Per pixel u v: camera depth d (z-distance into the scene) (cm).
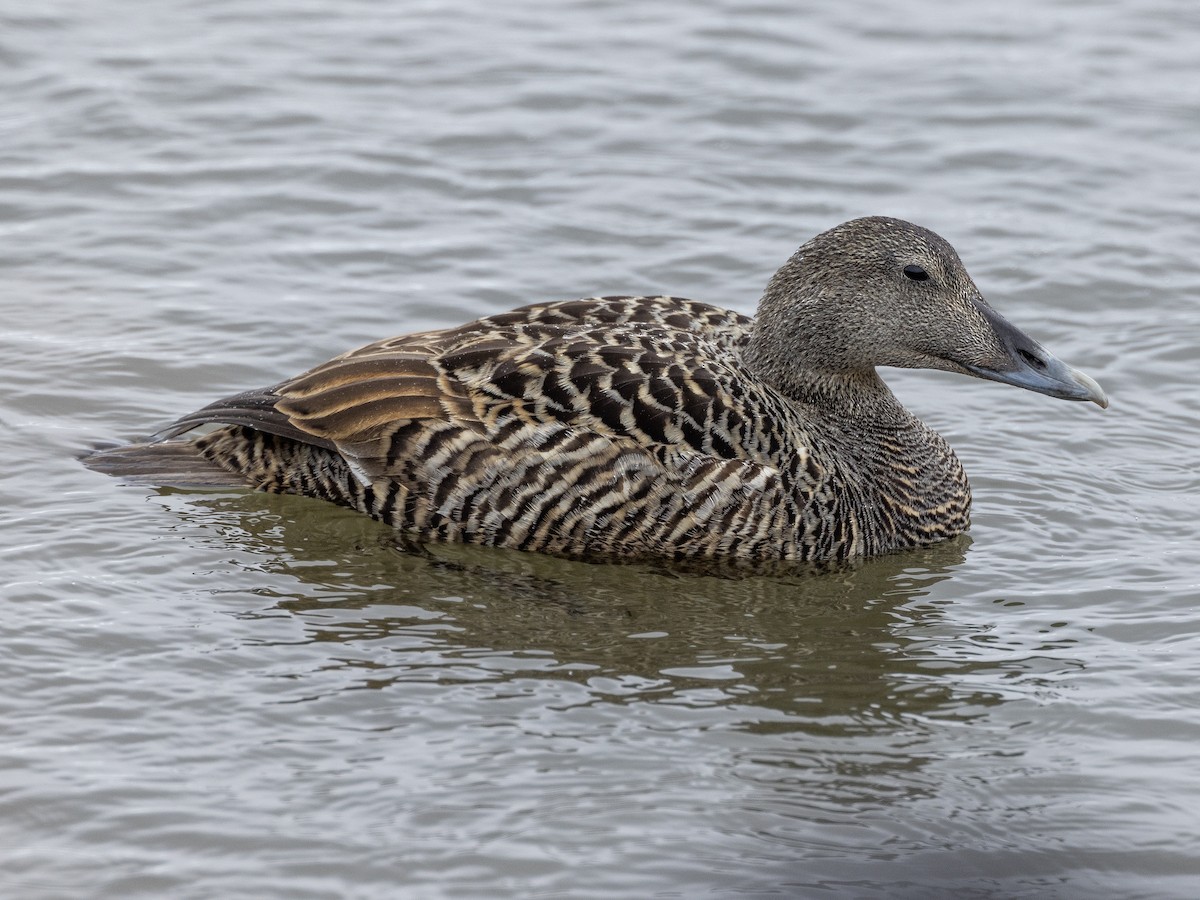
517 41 2164
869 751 1064
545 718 1084
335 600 1216
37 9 2155
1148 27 2245
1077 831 994
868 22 2241
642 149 1944
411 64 2097
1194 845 981
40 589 1200
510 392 1269
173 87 2009
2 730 1046
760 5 2273
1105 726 1095
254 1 2236
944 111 2036
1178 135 1997
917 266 1344
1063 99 2066
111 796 991
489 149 1930
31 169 1842
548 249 1759
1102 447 1494
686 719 1089
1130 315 1691
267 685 1107
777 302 1363
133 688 1096
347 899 918
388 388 1280
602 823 984
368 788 1006
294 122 1959
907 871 957
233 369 1546
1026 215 1847
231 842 957
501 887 930
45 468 1367
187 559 1255
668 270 1730
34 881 923
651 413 1264
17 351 1545
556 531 1273
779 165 1925
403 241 1767
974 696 1130
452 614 1208
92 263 1702
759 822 991
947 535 1359
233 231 1769
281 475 1325
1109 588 1271
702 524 1269
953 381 1627
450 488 1273
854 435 1365
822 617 1231
